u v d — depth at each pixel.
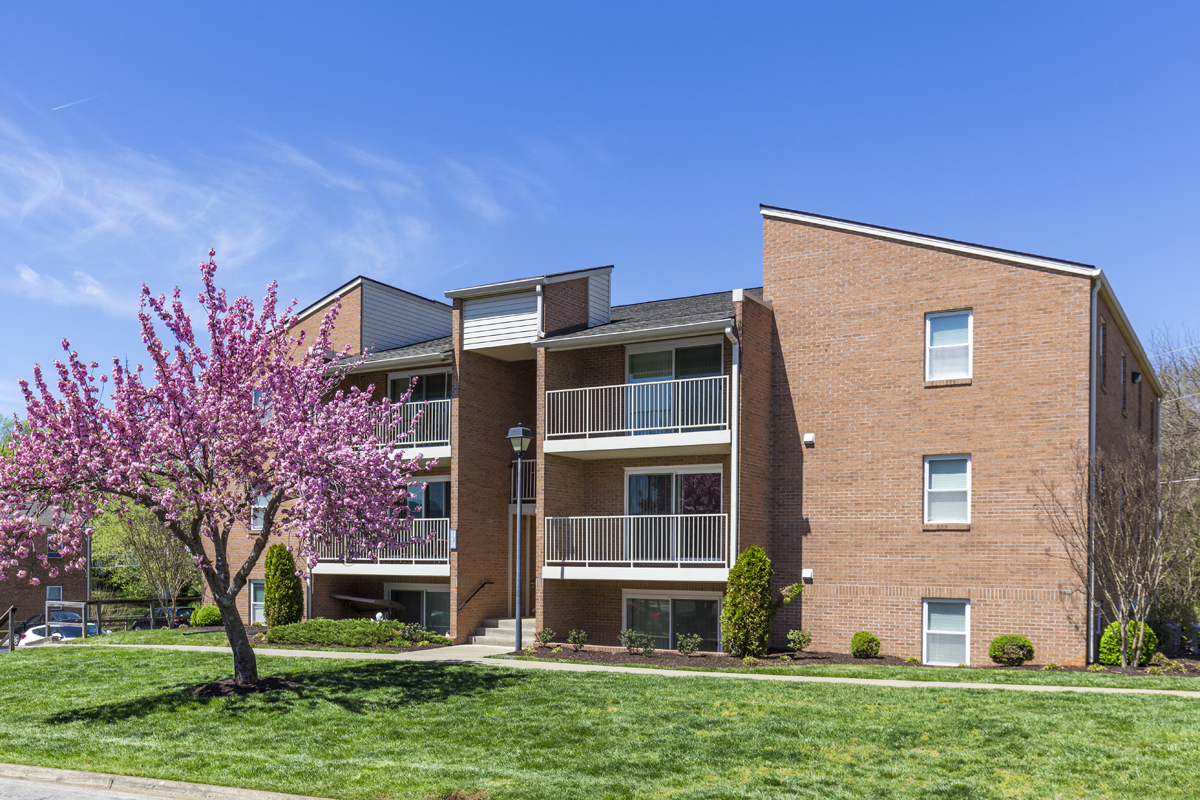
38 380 14.31
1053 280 19.34
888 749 11.47
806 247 22.06
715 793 9.97
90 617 36.34
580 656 19.72
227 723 13.70
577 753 11.69
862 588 20.69
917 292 20.70
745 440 20.70
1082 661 18.38
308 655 19.72
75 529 14.59
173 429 14.80
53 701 15.66
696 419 22.27
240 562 28.75
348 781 10.75
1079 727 12.07
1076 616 18.53
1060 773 10.36
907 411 20.58
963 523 19.83
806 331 21.84
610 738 12.30
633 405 23.20
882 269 21.14
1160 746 11.15
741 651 19.48
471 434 23.75
